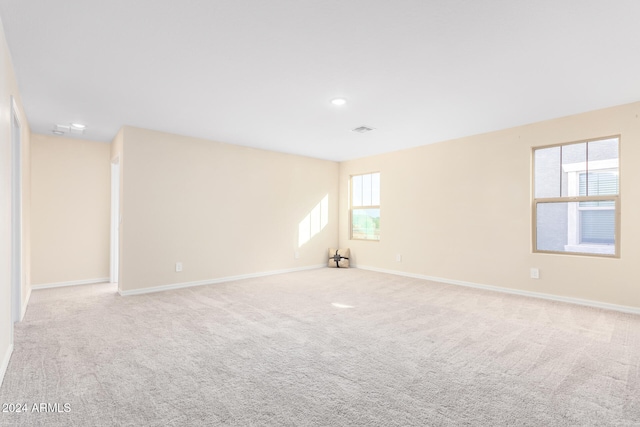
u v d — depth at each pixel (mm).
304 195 6609
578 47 2475
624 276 3715
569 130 4094
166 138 4863
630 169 3680
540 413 1823
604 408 1869
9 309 2506
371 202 6668
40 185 4938
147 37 2357
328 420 1759
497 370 2334
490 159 4820
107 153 5512
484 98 3504
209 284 5223
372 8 2029
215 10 2049
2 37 2174
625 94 3414
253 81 3088
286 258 6309
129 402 1916
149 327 3197
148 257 4695
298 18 2135
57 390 2039
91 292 4672
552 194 4309
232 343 2812
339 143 5543
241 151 5695
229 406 1885
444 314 3639
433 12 2068
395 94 3395
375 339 2910
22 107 3609
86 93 3365
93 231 5363
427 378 2219
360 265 6766
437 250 5438
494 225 4777
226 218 5496
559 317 3523
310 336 2980
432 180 5523
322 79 3045
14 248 3352
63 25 2201
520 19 2133
